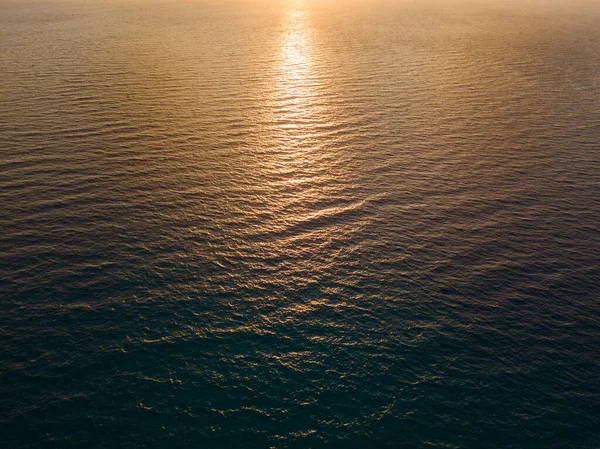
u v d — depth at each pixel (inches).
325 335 1130.0
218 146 2015.3
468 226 1529.3
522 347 1114.1
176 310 1187.9
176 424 933.8
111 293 1232.2
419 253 1406.3
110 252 1371.8
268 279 1295.5
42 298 1210.6
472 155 1979.6
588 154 1995.6
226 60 3489.2
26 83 2785.4
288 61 3479.3
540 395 1007.6
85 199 1604.3
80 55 3585.1
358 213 1584.6
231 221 1528.1
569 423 956.0
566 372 1058.7
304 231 1492.4
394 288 1274.6
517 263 1374.3
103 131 2111.2
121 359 1059.3
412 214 1584.6
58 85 2753.4
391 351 1092.5
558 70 3299.7
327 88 2817.4
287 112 2409.0
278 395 990.4
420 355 1085.1
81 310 1179.3
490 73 3211.1
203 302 1214.3
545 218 1574.8
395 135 2156.7
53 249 1373.0
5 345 1083.3
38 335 1111.0
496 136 2160.4
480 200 1667.1
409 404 979.3
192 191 1679.4
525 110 2487.7
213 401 976.3
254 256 1378.0
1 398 974.4
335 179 1782.7
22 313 1166.3
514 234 1496.1
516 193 1711.4
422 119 2346.2
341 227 1514.5
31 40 4207.7
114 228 1470.2
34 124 2156.7
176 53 3708.2
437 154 1983.3
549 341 1131.3
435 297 1248.8
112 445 898.7
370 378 1029.2
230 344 1100.5
